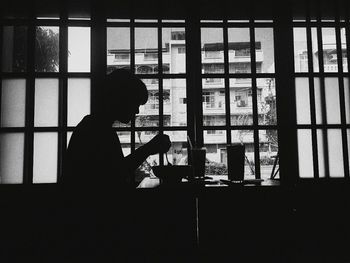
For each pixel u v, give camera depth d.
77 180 1.06
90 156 1.08
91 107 1.85
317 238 1.73
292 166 1.88
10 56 1.86
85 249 1.01
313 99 1.94
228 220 1.20
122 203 1.04
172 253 1.14
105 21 1.90
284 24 1.96
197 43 1.92
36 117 1.84
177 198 1.06
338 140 1.95
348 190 1.88
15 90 1.85
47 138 1.84
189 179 1.28
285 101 1.92
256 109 1.92
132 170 1.19
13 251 1.54
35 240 1.19
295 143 1.90
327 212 1.81
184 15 1.95
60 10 1.89
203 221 1.19
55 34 1.90
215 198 1.13
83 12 1.91
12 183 1.80
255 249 1.17
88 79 1.89
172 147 1.88
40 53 1.88
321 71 1.97
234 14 1.98
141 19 1.94
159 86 1.90
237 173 1.22
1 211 1.69
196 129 1.89
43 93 1.86
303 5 2.00
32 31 1.86
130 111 1.24
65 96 1.86
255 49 1.96
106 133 1.15
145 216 1.10
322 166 1.93
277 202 1.16
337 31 1.99
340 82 1.96
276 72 1.94
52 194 1.78
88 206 1.02
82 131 1.11
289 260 1.15
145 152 1.21
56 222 1.03
